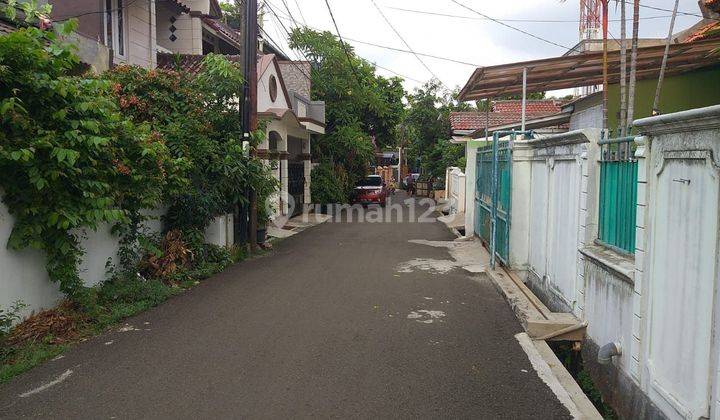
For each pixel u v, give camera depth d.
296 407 4.34
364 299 7.85
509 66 9.63
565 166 6.94
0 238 5.41
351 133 24.00
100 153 6.39
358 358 5.44
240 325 6.49
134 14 13.73
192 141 9.91
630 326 4.75
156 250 7.93
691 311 3.71
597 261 5.56
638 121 4.38
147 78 9.93
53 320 5.88
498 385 4.85
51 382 4.77
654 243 4.29
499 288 8.37
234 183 10.87
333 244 13.60
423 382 4.89
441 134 32.84
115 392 4.57
